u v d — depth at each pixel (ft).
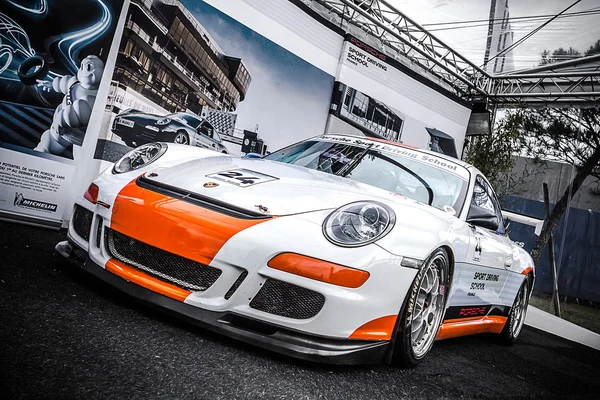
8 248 8.16
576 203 29.30
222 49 18.21
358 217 6.33
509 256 10.63
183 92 16.93
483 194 10.07
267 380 5.15
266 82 20.12
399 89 25.31
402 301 6.42
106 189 6.87
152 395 4.16
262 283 5.81
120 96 14.78
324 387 5.41
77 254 7.01
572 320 26.94
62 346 4.69
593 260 28.58
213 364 5.18
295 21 20.51
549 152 30.07
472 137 30.78
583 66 28.07
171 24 15.92
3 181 10.96
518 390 7.84
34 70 11.32
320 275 5.78
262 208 6.25
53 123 11.53
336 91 22.52
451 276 7.79
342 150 9.65
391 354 6.66
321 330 5.80
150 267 6.24
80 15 11.80
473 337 12.45
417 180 8.95
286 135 21.30
